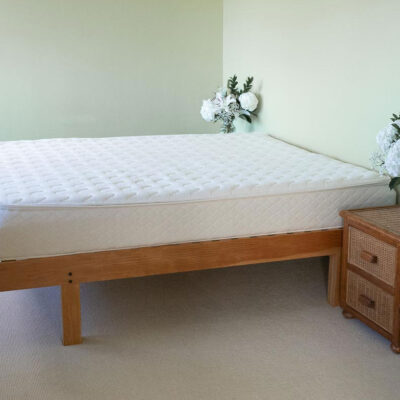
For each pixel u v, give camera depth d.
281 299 2.67
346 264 2.44
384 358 2.16
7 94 4.43
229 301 2.65
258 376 2.04
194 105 4.89
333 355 2.18
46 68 4.46
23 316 2.51
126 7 4.52
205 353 2.20
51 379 2.02
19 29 4.34
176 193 2.35
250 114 4.40
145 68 4.69
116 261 2.27
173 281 2.88
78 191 2.36
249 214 2.41
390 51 2.69
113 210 2.24
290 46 3.67
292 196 2.46
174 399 1.91
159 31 4.65
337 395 1.93
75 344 2.26
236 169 2.83
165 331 2.37
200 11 4.70
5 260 2.16
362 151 2.99
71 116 4.61
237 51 4.54
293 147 3.51
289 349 2.23
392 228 2.18
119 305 2.61
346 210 2.44
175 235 2.33
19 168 2.85
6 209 2.15
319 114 3.39
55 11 4.38
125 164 2.97
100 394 1.94
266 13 3.96
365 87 2.91
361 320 2.38
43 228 2.17
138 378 2.03
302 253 2.51
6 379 2.02
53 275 2.21
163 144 3.62
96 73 4.58
